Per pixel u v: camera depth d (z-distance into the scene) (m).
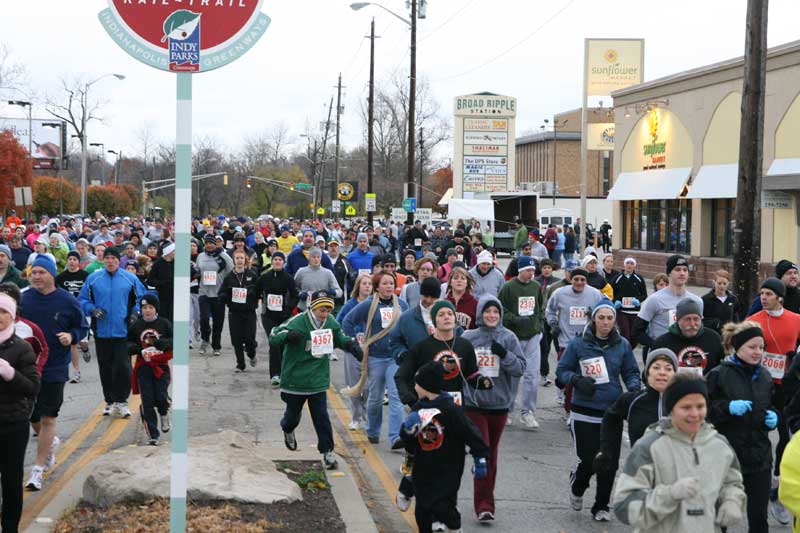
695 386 4.62
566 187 111.44
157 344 10.13
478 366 8.04
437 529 7.52
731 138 32.16
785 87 28.03
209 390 13.69
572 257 40.12
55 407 8.67
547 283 15.48
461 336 8.04
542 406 13.23
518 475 9.43
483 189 70.56
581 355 7.98
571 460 10.07
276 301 14.84
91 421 11.56
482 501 7.90
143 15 5.92
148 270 17.80
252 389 13.84
